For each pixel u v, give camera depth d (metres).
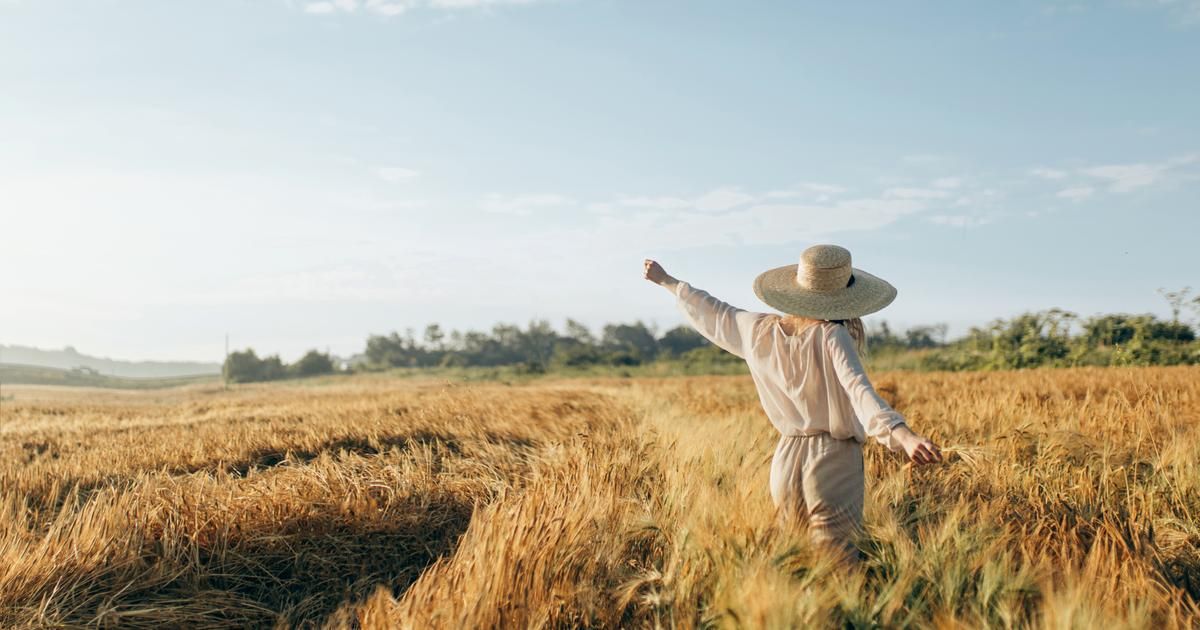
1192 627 2.94
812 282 3.41
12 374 140.00
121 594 3.85
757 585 2.67
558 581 3.21
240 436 9.89
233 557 4.47
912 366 33.84
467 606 2.88
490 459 7.12
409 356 120.81
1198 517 4.29
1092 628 2.47
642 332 109.56
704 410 11.87
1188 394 9.64
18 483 6.84
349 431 9.73
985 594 2.83
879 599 2.78
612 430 8.55
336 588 4.39
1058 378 14.27
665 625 2.97
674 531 3.74
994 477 5.07
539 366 66.44
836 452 3.32
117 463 8.19
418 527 4.98
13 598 3.59
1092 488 4.62
